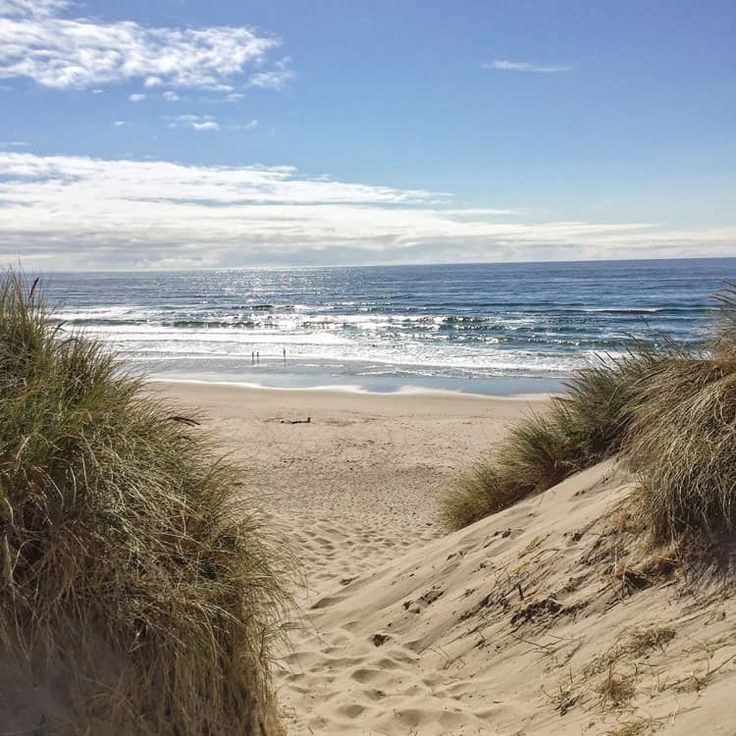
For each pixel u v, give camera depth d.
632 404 5.49
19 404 2.47
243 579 2.79
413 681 3.79
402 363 25.75
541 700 3.16
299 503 9.47
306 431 14.52
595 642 3.34
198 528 2.84
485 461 7.84
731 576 3.19
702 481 3.54
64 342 3.11
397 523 8.36
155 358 28.03
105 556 2.35
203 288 110.62
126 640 2.31
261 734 2.78
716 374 4.32
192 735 2.38
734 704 2.27
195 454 3.29
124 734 2.22
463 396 19.08
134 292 96.19
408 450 13.00
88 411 2.59
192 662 2.38
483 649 3.84
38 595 2.21
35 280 3.18
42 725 2.09
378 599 5.01
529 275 114.94
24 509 2.31
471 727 3.18
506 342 30.94
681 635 3.02
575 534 4.28
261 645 2.90
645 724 2.48
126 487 2.53
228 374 24.08
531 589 4.05
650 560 3.62
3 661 2.11
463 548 5.14
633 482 4.48
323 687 3.90
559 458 6.11
